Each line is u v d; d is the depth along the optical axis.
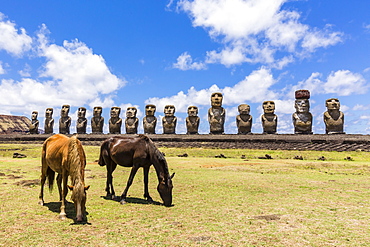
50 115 62.59
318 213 7.62
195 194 10.34
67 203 8.87
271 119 45.31
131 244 5.34
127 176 15.47
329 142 35.97
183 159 27.34
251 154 31.77
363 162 24.00
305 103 43.72
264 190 11.10
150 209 8.19
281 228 6.31
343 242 5.43
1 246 5.20
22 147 41.47
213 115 48.50
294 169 18.89
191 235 5.86
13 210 7.85
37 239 5.59
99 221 6.89
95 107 57.47
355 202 8.96
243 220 6.96
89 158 27.98
